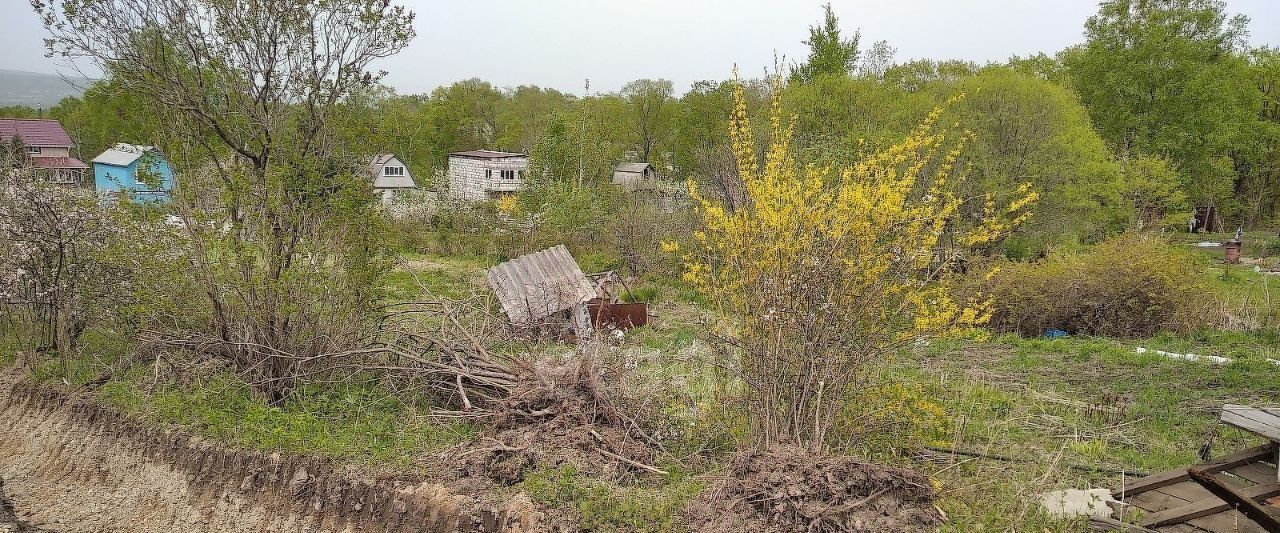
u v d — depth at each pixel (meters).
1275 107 41.62
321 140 10.14
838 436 7.19
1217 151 35.41
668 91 56.16
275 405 9.38
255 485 7.94
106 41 9.34
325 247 9.76
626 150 56.62
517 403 8.15
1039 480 7.02
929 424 7.90
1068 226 21.03
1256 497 5.75
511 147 62.72
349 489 7.47
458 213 27.69
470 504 6.77
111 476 8.93
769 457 6.47
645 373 9.63
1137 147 32.62
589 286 15.43
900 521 6.04
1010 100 21.20
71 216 11.09
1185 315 14.61
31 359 11.27
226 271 9.41
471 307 11.14
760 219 6.62
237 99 9.73
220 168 9.70
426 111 62.44
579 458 7.29
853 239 6.55
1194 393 10.06
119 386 10.04
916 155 7.43
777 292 6.62
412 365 9.55
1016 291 14.84
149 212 9.87
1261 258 28.08
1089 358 12.27
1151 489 6.60
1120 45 32.94
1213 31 32.22
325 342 9.82
